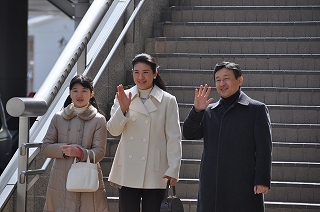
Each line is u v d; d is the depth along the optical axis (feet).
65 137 22.99
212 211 22.77
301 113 33.88
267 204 29.09
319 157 31.65
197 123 22.81
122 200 23.85
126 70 37.01
